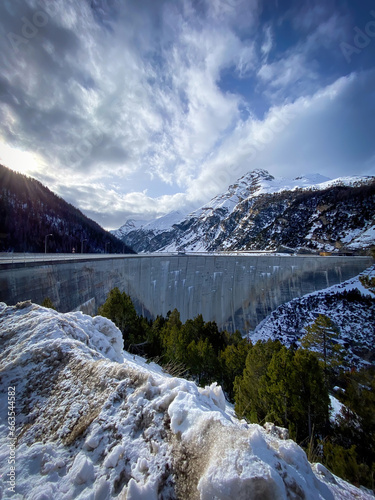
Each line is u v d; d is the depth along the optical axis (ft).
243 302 215.72
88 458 9.56
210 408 12.10
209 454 8.55
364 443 36.04
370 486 22.81
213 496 7.22
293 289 236.84
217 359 70.74
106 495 8.08
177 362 63.41
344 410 42.88
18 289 56.95
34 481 8.95
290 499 7.26
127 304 70.13
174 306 172.45
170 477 8.39
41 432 11.43
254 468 7.59
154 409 11.19
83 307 87.92
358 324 156.35
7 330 20.27
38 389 14.21
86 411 11.83
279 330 189.16
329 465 26.58
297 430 37.45
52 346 17.13
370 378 43.55
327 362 93.76
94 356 17.62
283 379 39.88
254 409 42.80
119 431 10.41
